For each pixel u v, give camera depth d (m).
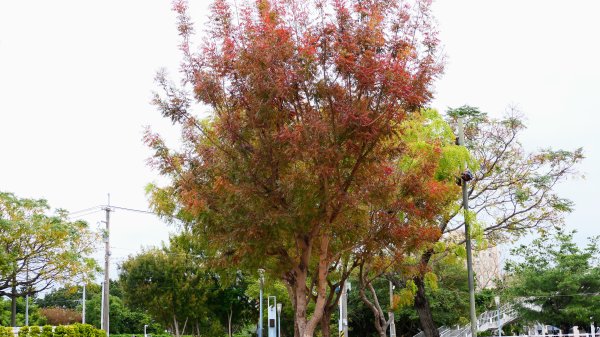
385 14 12.85
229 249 13.84
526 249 49.53
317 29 12.41
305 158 12.07
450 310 48.59
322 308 13.07
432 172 15.72
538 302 47.44
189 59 13.52
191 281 55.22
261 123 12.42
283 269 13.90
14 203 35.12
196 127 15.05
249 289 52.16
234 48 12.80
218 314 60.16
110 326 77.38
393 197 14.19
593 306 44.94
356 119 11.76
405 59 12.47
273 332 46.66
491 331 51.19
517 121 34.72
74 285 37.16
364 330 53.72
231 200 12.37
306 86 12.21
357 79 12.08
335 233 14.17
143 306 56.25
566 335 40.81
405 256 20.22
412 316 47.66
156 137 14.83
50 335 28.55
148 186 21.91
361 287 19.31
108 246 36.75
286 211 12.37
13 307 37.12
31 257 35.38
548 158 31.58
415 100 12.06
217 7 13.22
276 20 12.67
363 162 12.69
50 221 35.50
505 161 31.91
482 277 71.31
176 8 13.93
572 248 48.38
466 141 31.77
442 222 23.28
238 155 13.02
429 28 12.91
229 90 12.80
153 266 55.38
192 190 13.48
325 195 12.34
